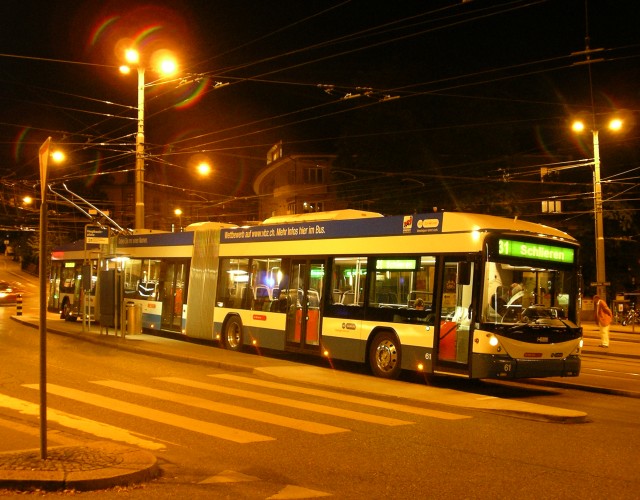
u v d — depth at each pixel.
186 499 6.30
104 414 10.21
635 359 21.75
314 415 10.52
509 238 13.11
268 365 15.70
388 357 14.48
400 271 14.49
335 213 16.73
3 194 34.12
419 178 32.25
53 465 6.78
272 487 6.79
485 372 12.52
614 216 38.09
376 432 9.42
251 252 18.78
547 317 13.41
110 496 6.29
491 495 6.56
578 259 14.12
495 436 9.32
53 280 32.50
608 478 7.25
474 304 12.80
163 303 22.39
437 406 11.65
